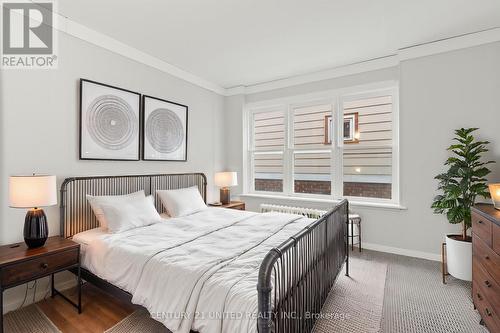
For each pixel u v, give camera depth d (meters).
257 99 4.38
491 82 2.65
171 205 3.03
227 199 4.09
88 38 2.58
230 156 4.57
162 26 2.55
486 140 2.67
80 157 2.51
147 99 3.18
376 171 3.51
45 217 2.01
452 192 2.38
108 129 2.75
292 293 1.34
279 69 3.71
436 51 2.89
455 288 2.36
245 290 1.26
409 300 2.16
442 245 2.66
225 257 1.64
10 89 2.08
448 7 2.26
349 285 2.43
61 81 2.39
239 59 3.35
